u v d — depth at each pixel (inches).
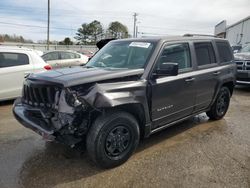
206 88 190.2
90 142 127.7
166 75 146.5
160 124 159.8
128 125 138.2
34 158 147.7
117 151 137.0
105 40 217.3
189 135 185.9
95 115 130.3
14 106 154.1
